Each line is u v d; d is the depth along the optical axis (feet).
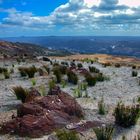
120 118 33.60
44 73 80.84
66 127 32.01
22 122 31.48
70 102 36.65
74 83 67.05
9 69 97.60
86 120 34.81
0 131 31.60
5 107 42.93
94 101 48.24
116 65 117.29
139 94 56.90
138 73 90.99
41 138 29.91
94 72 90.58
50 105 34.91
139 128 33.12
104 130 30.45
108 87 63.93
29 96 43.04
